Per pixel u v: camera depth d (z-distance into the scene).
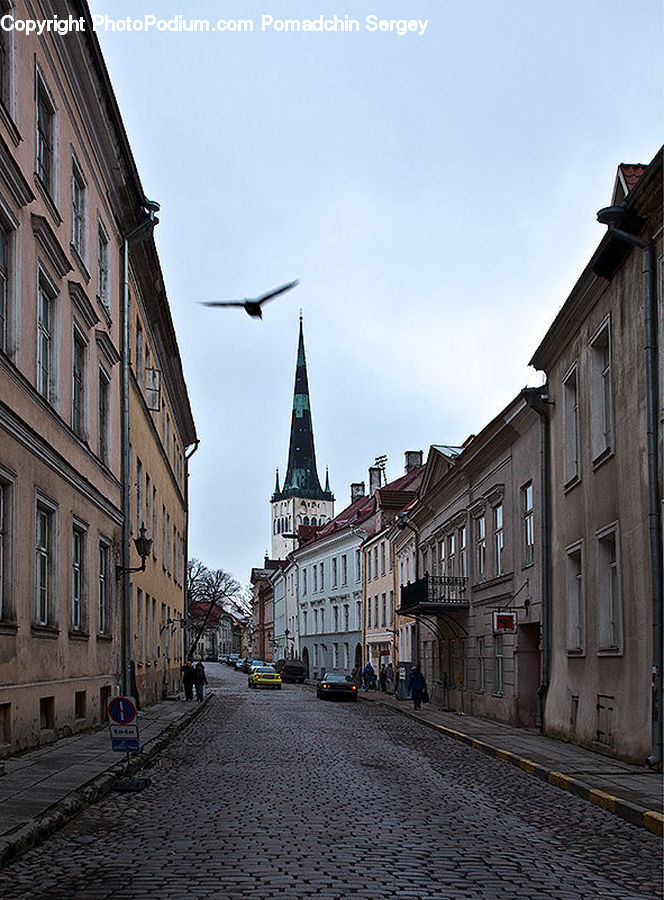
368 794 12.40
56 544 17.25
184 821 10.02
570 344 20.19
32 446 15.39
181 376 40.50
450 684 34.69
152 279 29.42
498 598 27.23
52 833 9.20
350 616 63.25
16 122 14.93
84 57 18.61
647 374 15.10
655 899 7.29
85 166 20.39
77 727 18.73
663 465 14.62
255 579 132.88
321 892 6.88
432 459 36.78
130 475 26.11
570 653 19.95
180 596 45.94
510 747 18.75
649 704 15.03
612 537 17.44
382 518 55.34
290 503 155.62
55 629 17.00
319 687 44.69
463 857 8.45
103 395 23.42
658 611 14.62
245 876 7.37
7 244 14.80
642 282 15.60
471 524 31.11
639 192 14.79
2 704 13.82
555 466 21.45
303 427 157.62
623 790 12.44
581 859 8.70
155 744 17.73
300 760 16.80
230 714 30.73
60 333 17.72
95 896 6.84
